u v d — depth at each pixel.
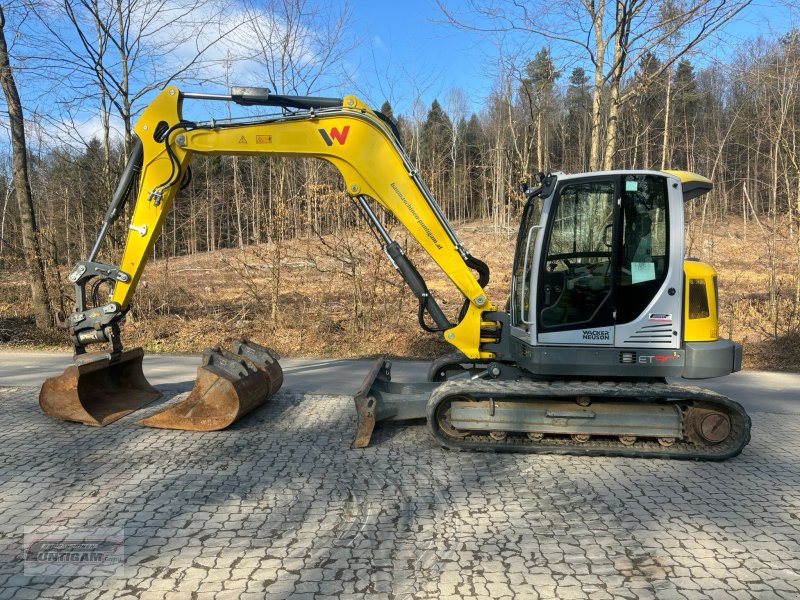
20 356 9.59
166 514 3.78
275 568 3.13
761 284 15.75
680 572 3.14
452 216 43.44
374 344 10.48
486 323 5.62
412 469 4.66
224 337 11.07
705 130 26.34
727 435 4.88
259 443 5.26
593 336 4.95
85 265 5.77
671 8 8.95
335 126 5.48
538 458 4.96
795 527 3.71
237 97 5.50
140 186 5.66
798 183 11.22
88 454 4.91
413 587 2.96
